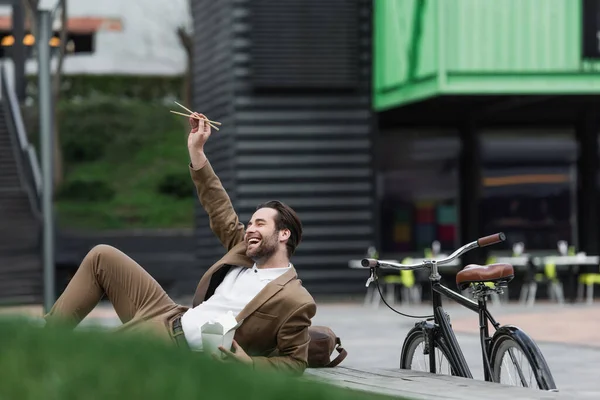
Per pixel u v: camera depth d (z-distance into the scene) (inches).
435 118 1481.3
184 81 2955.2
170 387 239.9
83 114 2827.3
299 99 1450.5
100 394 230.1
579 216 1485.0
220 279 396.5
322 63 1440.7
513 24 1286.9
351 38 1443.2
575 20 1293.1
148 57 2970.0
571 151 1489.9
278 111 1448.1
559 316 1091.3
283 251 391.9
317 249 1448.1
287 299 380.8
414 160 1481.3
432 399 293.6
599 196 1481.3
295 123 1448.1
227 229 415.5
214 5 1524.4
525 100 1366.9
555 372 632.4
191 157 419.8
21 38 2012.8
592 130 1482.5
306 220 1446.9
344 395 257.3
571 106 1480.1
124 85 2977.4
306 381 271.9
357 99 1454.2
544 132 1487.5
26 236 1504.7
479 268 390.6
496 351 385.4
